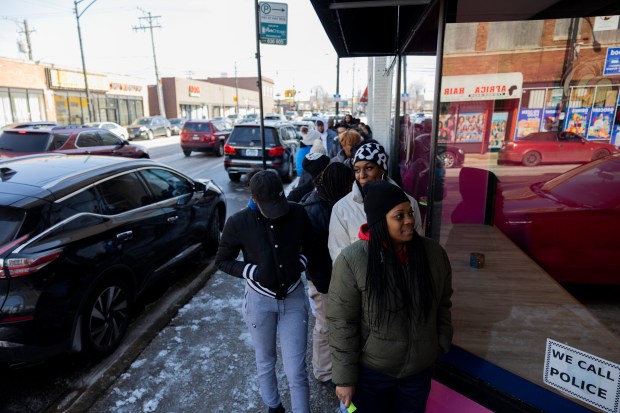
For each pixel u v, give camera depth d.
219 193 5.86
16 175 3.40
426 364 1.75
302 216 2.36
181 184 4.93
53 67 28.22
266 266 2.27
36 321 2.71
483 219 3.81
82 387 2.99
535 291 2.89
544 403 2.11
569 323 2.57
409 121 4.88
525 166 3.45
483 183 3.74
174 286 4.71
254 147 10.80
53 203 3.07
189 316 3.90
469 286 2.95
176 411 2.70
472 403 2.27
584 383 1.99
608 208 2.93
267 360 2.46
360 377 1.82
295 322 2.38
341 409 2.38
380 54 6.20
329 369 2.89
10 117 25.20
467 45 3.30
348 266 1.71
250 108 75.94
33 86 26.81
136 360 3.23
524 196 3.34
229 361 3.20
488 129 3.55
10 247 2.70
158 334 3.59
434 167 2.91
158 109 47.97
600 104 3.06
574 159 3.22
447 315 1.84
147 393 2.86
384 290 1.64
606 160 3.00
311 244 2.43
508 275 3.06
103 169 3.78
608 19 2.97
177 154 18.30
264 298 2.34
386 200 1.61
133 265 3.63
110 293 3.35
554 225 3.04
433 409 2.45
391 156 8.04
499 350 2.34
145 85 40.97
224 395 2.84
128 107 38.25
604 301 2.75
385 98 11.57
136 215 3.83
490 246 3.43
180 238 4.55
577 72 3.08
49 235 2.89
